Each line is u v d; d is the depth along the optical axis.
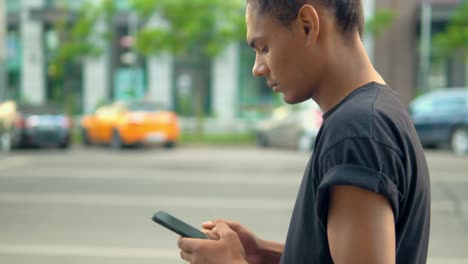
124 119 16.27
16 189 9.09
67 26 23.09
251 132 20.84
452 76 22.53
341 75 1.11
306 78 1.12
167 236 6.06
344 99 1.09
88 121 18.25
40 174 10.90
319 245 1.05
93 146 18.28
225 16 19.36
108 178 10.30
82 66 24.30
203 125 22.88
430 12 22.33
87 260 5.18
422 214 1.11
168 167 11.96
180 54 20.42
